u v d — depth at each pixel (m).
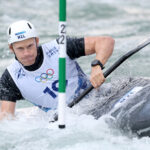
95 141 10.60
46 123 12.88
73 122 12.07
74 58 13.79
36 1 43.91
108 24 34.28
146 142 10.69
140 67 21.47
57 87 13.73
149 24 33.47
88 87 13.29
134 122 11.20
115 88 14.09
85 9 40.75
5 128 12.35
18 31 12.78
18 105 18.06
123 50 23.94
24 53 12.95
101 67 12.93
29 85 13.73
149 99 11.56
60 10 11.38
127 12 39.84
